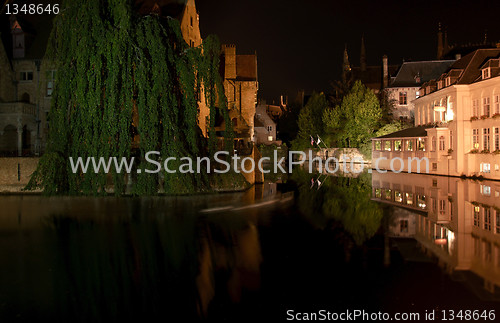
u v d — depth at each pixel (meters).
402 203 21.17
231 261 10.97
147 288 9.11
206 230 14.50
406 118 64.88
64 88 21.53
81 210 18.38
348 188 28.80
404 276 9.68
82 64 20.84
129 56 21.12
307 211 18.72
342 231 14.55
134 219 16.41
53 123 21.88
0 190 24.28
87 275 9.87
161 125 22.22
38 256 11.34
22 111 33.09
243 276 9.86
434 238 13.38
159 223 15.67
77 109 21.66
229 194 24.73
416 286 9.05
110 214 17.44
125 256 11.37
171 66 22.62
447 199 22.06
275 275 9.88
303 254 11.55
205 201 21.50
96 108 21.12
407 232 14.31
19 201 20.95
